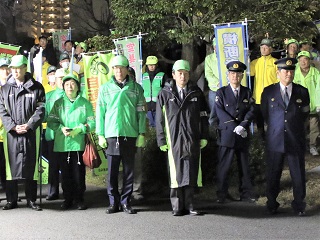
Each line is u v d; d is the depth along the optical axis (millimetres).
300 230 5895
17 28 18500
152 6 10383
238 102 7246
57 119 7188
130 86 6824
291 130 6508
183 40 10359
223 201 7363
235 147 7246
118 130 6688
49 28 18594
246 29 8930
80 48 11336
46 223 6344
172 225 6191
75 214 6809
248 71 8992
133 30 10586
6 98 7000
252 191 7414
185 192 6734
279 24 9852
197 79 12172
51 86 8734
